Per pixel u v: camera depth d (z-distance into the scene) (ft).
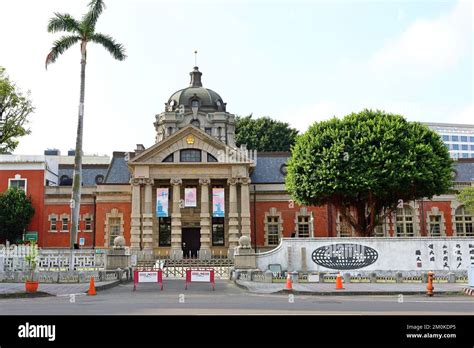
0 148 147.23
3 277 85.05
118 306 50.96
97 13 105.09
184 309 47.62
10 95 142.20
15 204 151.64
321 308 48.73
